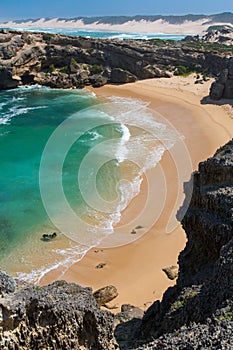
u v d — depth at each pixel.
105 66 112.12
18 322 13.80
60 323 14.91
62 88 104.62
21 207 43.75
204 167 25.95
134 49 113.44
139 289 31.22
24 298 14.40
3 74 102.44
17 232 39.28
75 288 17.05
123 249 36.22
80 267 34.09
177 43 136.25
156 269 33.53
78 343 15.67
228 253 19.03
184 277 24.34
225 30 187.75
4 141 65.81
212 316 15.59
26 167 54.31
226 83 86.88
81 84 105.44
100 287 31.66
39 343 14.38
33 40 113.50
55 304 15.01
